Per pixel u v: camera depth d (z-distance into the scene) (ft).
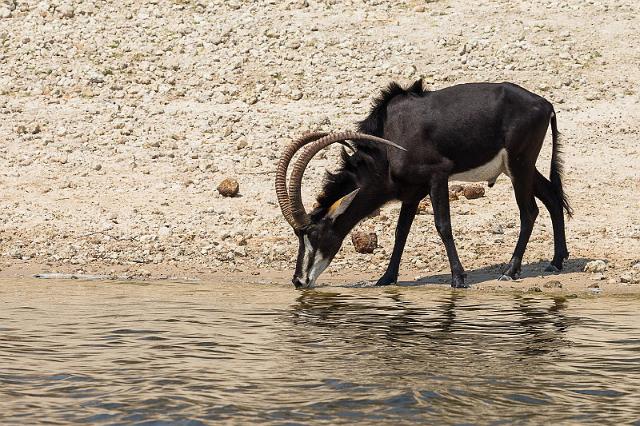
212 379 85.30
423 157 137.18
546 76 221.46
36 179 182.29
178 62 227.81
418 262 150.82
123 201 175.01
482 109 137.28
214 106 212.02
